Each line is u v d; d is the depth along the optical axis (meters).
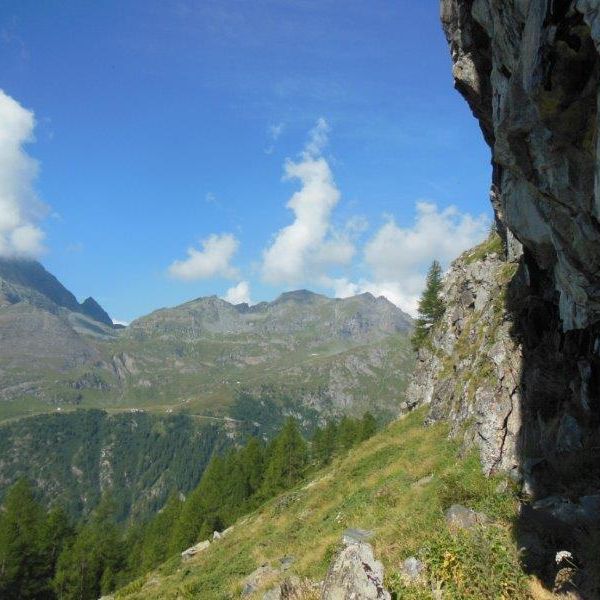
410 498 21.62
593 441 15.11
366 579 9.18
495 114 13.16
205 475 97.69
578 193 9.96
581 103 8.75
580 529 11.31
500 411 19.67
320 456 91.56
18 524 72.94
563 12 8.04
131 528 108.06
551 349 19.55
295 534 29.47
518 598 10.08
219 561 35.53
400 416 50.00
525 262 22.83
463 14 15.24
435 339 49.47
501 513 14.80
